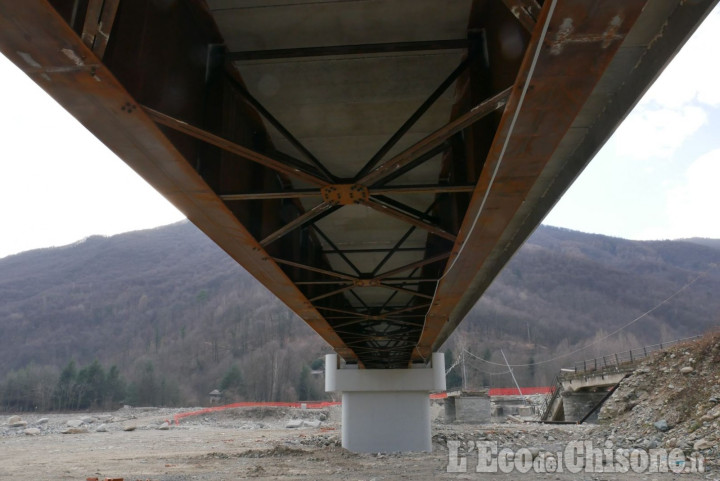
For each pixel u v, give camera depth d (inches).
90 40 252.4
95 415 4306.1
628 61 355.6
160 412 4611.2
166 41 348.5
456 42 414.0
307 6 386.3
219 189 425.1
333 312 955.3
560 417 2758.4
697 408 1238.9
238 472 1031.0
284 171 395.2
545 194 570.9
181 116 370.0
